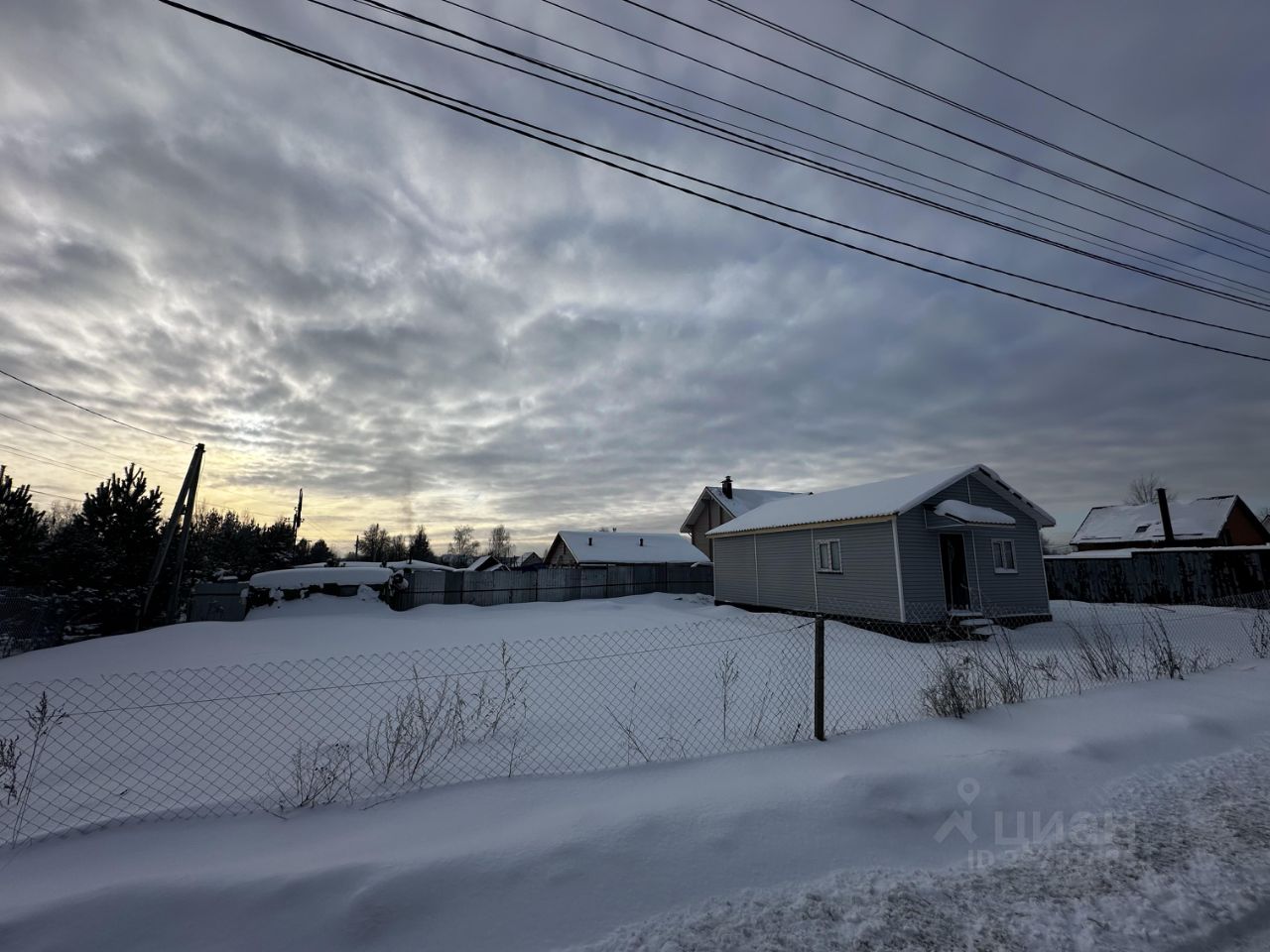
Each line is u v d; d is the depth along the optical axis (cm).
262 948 244
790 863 321
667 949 255
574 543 3791
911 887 309
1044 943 267
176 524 1805
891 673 932
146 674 940
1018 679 677
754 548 2100
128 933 245
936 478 1648
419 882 277
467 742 555
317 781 437
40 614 1550
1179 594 2009
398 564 3716
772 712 664
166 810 380
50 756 561
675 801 361
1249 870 326
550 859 300
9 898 264
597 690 799
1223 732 552
